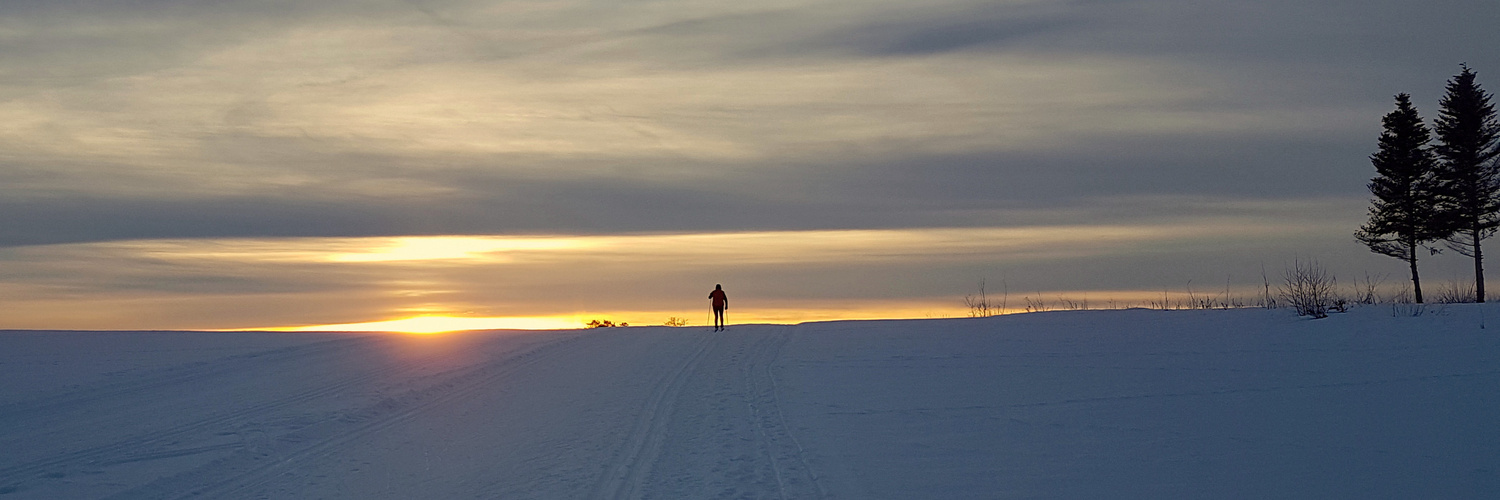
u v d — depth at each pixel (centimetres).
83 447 1248
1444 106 4325
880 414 1402
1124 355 2009
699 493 955
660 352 2375
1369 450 1061
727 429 1307
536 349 2498
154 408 1540
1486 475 942
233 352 2400
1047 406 1426
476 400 1634
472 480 1042
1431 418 1210
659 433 1290
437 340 2788
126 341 2689
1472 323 2044
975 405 1457
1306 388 1473
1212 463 1028
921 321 3092
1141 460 1055
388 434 1331
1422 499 870
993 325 2800
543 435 1298
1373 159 4491
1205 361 1848
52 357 2270
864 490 953
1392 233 4488
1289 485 930
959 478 996
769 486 977
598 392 1698
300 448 1241
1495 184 4212
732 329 3062
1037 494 926
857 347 2391
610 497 948
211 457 1177
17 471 1122
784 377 1850
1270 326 2361
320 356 2312
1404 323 2148
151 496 1002
